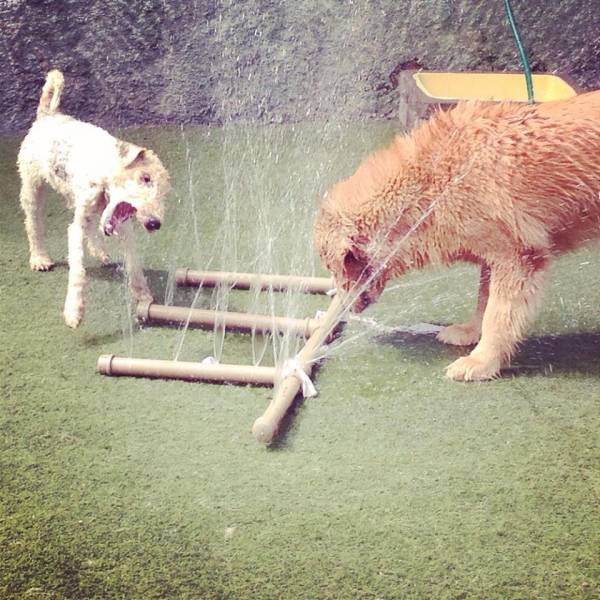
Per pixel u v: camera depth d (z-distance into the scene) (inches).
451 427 82.4
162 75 171.6
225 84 173.3
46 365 93.2
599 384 89.6
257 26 170.2
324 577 63.4
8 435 80.6
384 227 88.9
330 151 160.1
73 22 166.4
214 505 71.2
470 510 70.7
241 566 64.4
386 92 175.6
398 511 70.5
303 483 74.1
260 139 165.6
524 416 84.0
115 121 172.9
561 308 106.3
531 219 85.5
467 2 171.8
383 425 82.7
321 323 95.6
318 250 92.0
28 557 65.1
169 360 93.5
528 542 66.9
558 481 74.3
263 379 88.6
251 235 127.9
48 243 125.8
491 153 85.1
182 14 168.4
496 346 89.7
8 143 164.1
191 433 81.4
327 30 172.1
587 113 85.1
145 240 127.0
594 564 64.6
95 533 67.7
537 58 177.8
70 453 78.1
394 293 111.8
